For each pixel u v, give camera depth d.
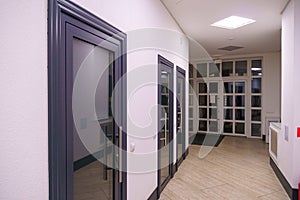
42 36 1.18
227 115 8.53
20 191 1.07
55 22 1.26
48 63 1.22
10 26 1.01
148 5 2.83
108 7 1.87
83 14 1.52
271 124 4.64
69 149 1.43
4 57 0.99
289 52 3.34
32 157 1.12
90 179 1.82
